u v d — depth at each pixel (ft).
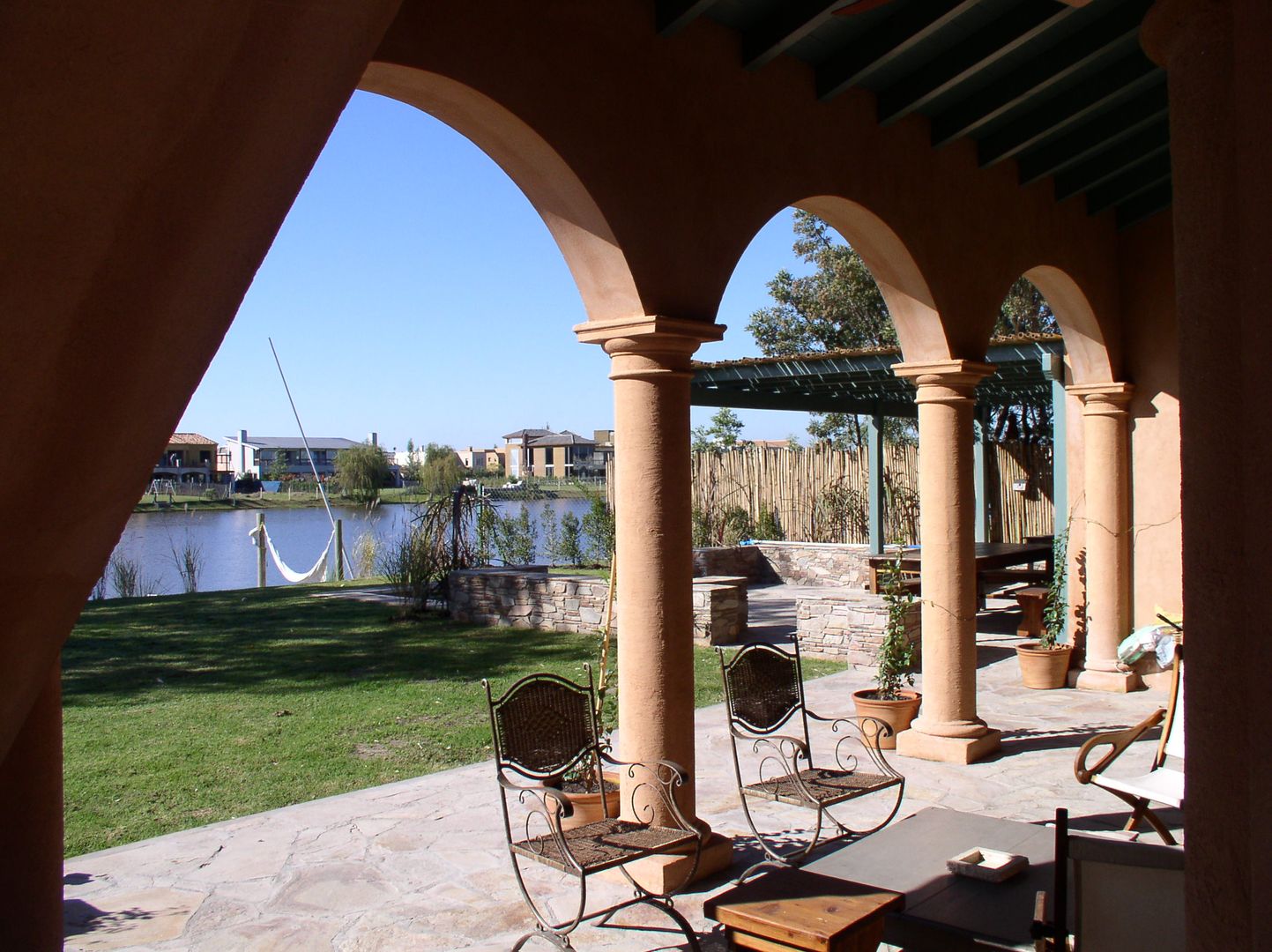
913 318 20.92
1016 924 10.00
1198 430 5.45
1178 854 8.39
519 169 14.10
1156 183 25.75
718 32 15.85
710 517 61.52
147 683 29.78
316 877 15.15
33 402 4.36
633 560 14.84
